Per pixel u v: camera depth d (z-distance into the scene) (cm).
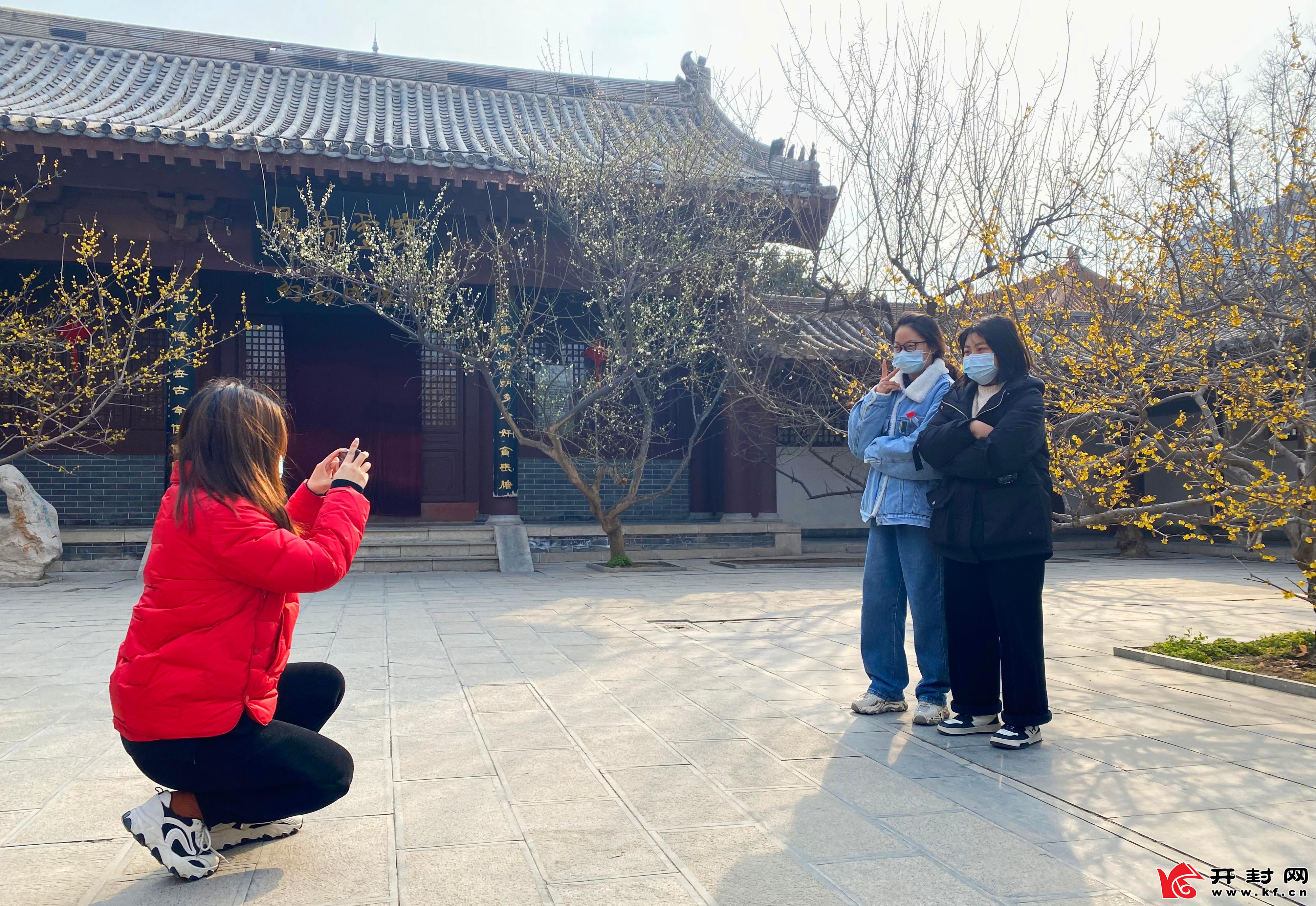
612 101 1477
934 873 260
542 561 1390
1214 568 1331
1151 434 612
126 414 1368
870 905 239
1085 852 277
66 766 359
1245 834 293
